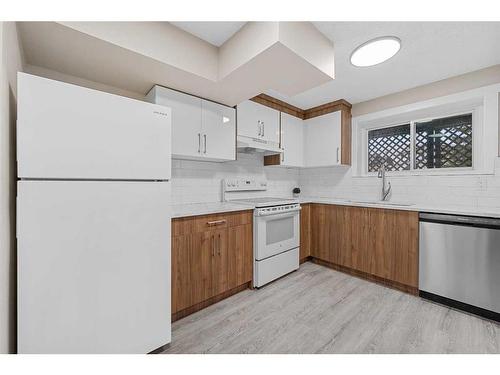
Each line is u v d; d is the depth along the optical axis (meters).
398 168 2.86
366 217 2.47
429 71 2.18
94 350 1.12
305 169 3.69
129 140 1.23
